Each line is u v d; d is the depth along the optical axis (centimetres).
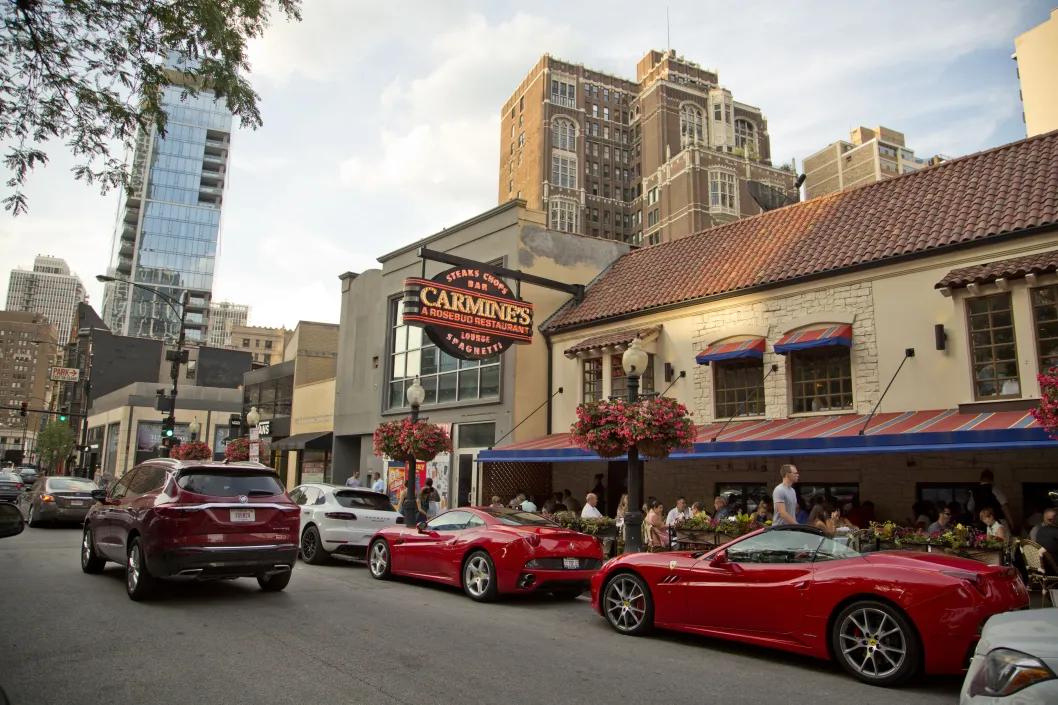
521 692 551
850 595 624
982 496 1148
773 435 1288
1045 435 941
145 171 13812
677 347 1662
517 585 953
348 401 2733
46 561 1230
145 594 882
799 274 1440
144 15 870
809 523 1263
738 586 704
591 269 2197
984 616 567
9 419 15250
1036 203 1208
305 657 630
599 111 10581
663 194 9188
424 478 2205
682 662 671
